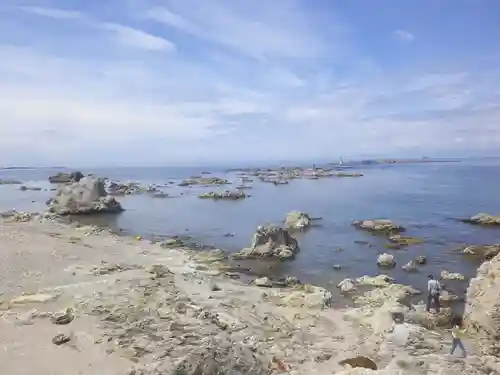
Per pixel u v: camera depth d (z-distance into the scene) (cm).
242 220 5256
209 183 11438
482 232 4325
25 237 3619
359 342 1722
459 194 7906
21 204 6744
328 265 3148
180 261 3080
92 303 1948
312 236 4222
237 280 2706
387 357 1556
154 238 4138
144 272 2603
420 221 5000
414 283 2692
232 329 1795
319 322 1944
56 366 1396
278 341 1722
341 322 1953
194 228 4728
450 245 3747
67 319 1750
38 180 13275
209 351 1308
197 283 2462
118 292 2133
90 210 5631
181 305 1972
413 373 1376
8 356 1454
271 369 1442
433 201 6875
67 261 2834
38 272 2528
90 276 2470
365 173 16025
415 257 3334
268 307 2131
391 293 2419
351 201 7019
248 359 1376
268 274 2897
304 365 1520
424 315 2002
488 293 1780
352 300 2370
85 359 1444
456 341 1552
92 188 5856
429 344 1628
